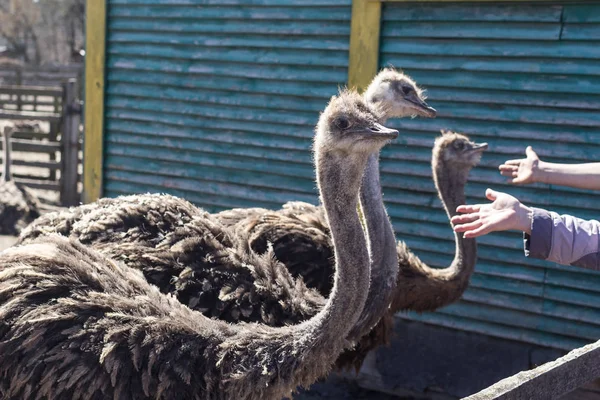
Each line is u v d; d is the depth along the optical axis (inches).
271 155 276.8
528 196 232.8
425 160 248.1
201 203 293.3
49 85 955.3
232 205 286.5
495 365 239.0
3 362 128.4
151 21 299.3
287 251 199.2
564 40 224.7
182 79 293.9
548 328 232.4
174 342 127.8
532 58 229.9
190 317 132.0
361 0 252.5
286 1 268.7
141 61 303.0
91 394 125.2
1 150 524.1
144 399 126.2
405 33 247.8
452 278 220.1
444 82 243.1
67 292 133.6
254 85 278.2
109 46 310.0
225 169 287.4
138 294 137.1
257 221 205.0
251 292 159.0
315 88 266.1
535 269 233.0
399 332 252.5
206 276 163.5
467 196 242.1
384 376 251.1
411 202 251.1
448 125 244.2
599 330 225.6
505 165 162.2
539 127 230.7
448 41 241.8
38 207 446.0
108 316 129.0
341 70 260.8
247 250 170.6
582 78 223.3
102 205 195.5
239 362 126.6
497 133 236.7
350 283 128.8
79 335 127.3
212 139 289.0
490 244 238.4
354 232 129.3
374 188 186.2
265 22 274.2
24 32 1507.1
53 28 1560.0
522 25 230.5
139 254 168.7
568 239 123.3
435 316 247.6
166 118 298.7
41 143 505.0
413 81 241.1
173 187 299.4
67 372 125.0
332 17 260.4
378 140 125.2
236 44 281.0
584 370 126.4
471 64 238.7
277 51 272.8
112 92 310.7
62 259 137.5
